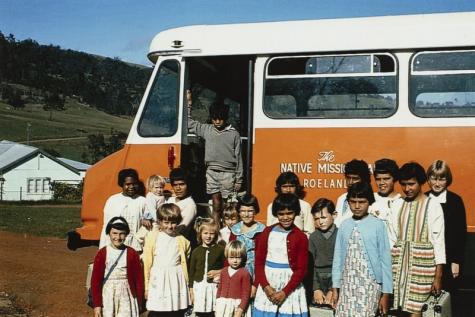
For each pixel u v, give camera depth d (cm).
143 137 947
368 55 859
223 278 736
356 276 655
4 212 3872
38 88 17688
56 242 2328
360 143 855
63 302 1261
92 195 966
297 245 692
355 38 859
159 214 775
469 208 816
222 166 901
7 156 6519
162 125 940
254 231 764
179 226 811
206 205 951
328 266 740
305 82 881
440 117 831
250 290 732
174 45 927
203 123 982
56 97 15962
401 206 687
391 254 679
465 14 841
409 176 675
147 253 777
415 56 843
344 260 667
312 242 747
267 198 884
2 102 15038
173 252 773
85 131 13062
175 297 765
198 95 985
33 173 6366
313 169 870
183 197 843
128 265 750
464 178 819
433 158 830
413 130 838
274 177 884
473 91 823
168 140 935
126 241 841
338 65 871
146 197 872
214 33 915
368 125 854
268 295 693
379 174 723
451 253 728
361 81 861
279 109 889
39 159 6378
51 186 6128
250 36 898
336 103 868
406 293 671
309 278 755
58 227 2883
